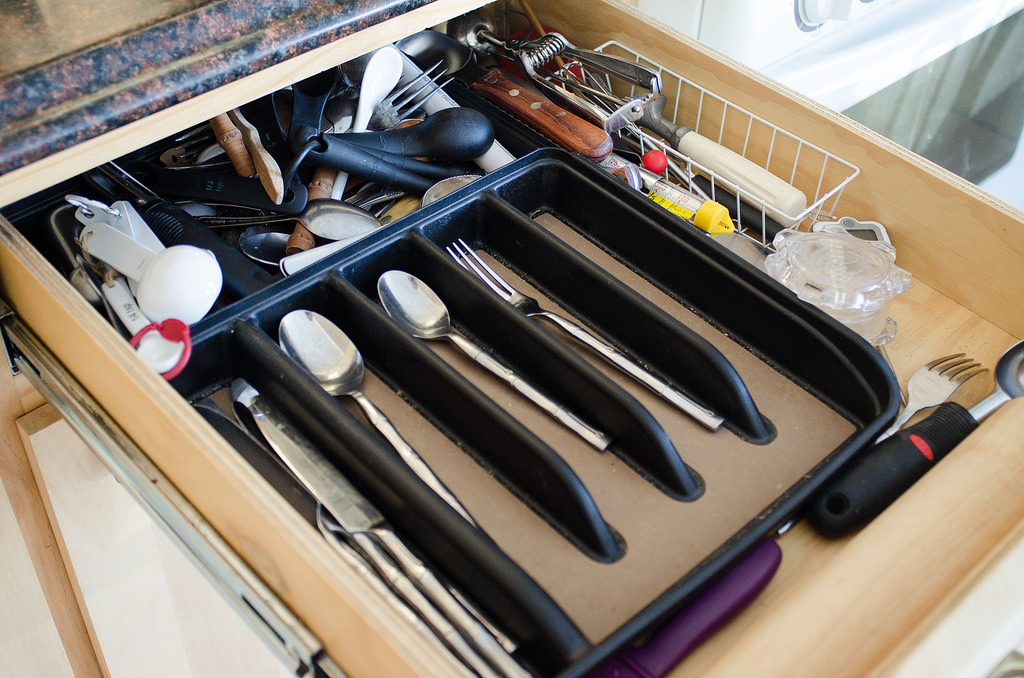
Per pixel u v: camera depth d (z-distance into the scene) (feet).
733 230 2.52
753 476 1.95
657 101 2.82
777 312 2.15
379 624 1.39
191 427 1.64
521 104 2.79
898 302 2.42
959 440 1.90
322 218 2.39
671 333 2.10
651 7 3.49
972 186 2.26
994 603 1.44
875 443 1.97
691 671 1.64
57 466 2.37
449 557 1.69
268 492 1.56
